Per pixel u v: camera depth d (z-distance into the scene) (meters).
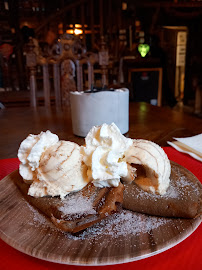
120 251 0.15
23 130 0.44
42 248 0.15
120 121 0.39
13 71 1.40
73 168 0.21
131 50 1.63
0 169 0.28
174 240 0.16
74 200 0.20
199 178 0.26
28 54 0.66
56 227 0.18
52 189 0.20
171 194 0.20
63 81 0.67
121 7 1.55
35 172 0.22
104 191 0.20
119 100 0.37
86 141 0.22
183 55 1.91
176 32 1.81
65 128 0.44
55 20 1.44
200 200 0.19
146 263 0.15
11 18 1.44
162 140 0.37
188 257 0.16
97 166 0.20
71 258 0.14
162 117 0.51
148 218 0.19
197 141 0.34
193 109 1.70
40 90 1.26
